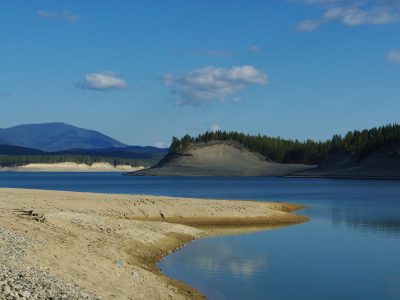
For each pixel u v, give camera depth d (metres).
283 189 138.00
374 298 24.08
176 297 22.61
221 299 23.47
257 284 26.28
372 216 62.16
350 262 32.00
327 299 23.86
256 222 53.06
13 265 19.25
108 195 63.12
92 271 23.08
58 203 48.34
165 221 49.84
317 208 74.69
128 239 34.19
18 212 35.19
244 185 166.00
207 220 51.53
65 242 27.45
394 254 34.78
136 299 20.86
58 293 17.20
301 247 37.47
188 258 32.56
